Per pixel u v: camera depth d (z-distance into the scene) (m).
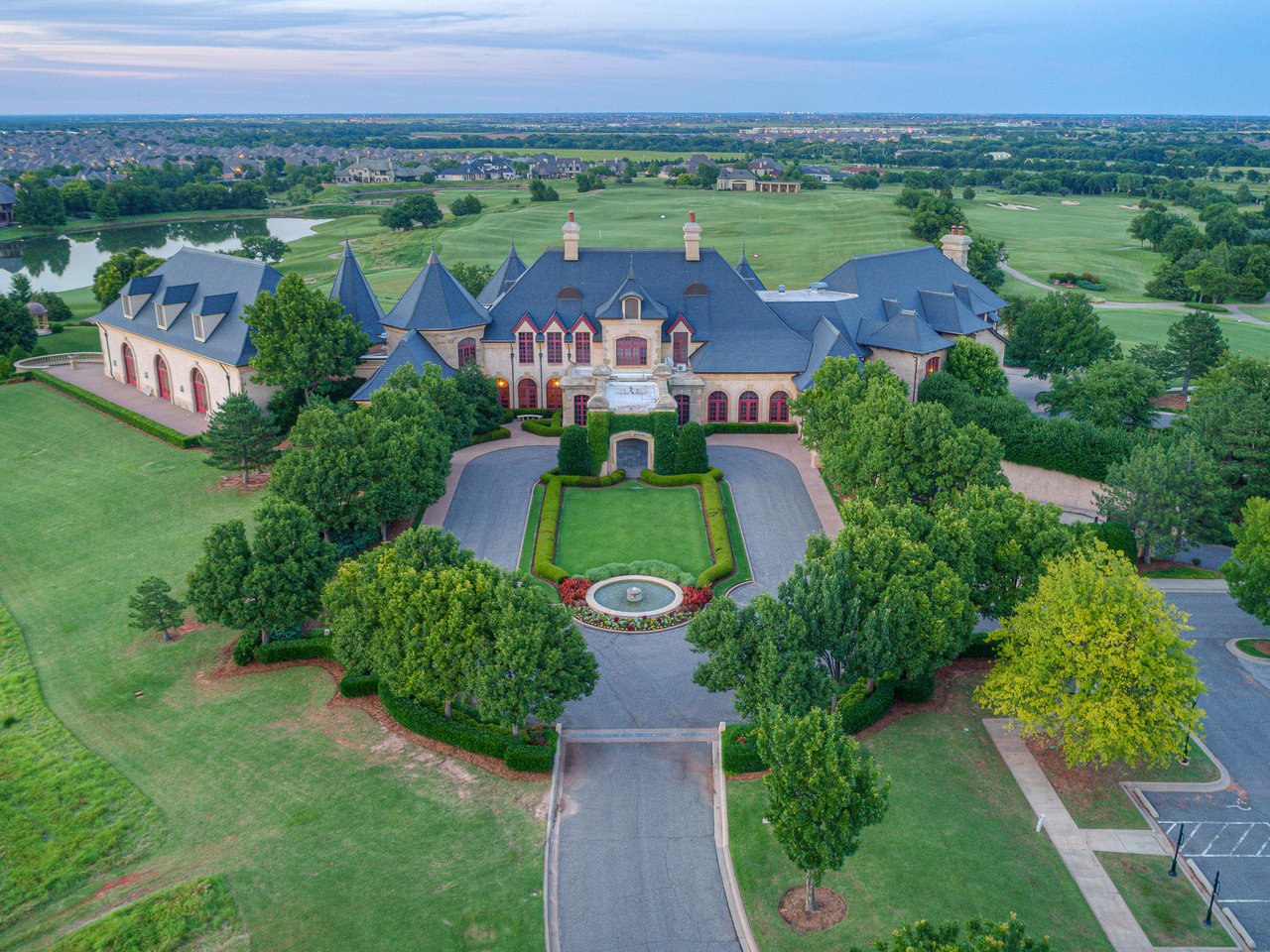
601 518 81.75
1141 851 43.12
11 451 97.50
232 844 43.75
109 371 122.00
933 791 46.75
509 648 46.88
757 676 47.53
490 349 105.81
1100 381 98.69
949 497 68.31
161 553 74.56
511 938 38.34
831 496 85.31
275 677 58.00
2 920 39.94
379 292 189.75
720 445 98.75
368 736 51.75
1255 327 155.88
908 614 49.72
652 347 101.50
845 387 82.56
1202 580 71.19
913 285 115.56
